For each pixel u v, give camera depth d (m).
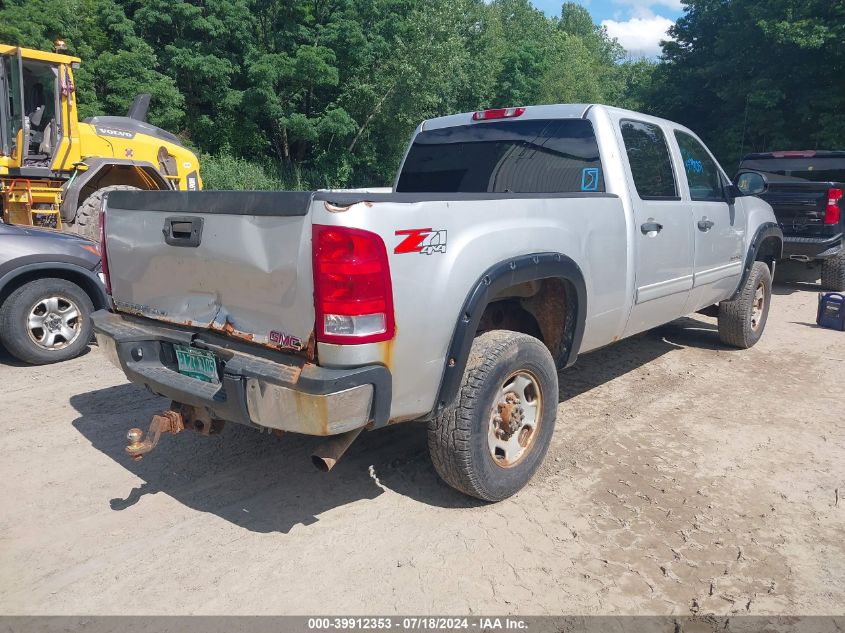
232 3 23.48
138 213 3.39
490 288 3.17
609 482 3.82
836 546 3.22
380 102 26.72
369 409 2.84
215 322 3.13
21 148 8.86
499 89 37.66
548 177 4.63
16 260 5.45
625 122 4.64
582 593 2.84
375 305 2.74
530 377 3.59
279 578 2.90
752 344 6.76
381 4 26.59
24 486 3.64
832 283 10.30
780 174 10.69
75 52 20.47
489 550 3.13
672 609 2.75
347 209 2.65
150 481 3.74
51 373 5.55
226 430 4.45
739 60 23.86
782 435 4.54
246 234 2.89
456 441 3.24
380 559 3.05
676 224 4.90
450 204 3.04
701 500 3.63
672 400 5.21
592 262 3.97
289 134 27.62
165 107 21.88
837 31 20.78
